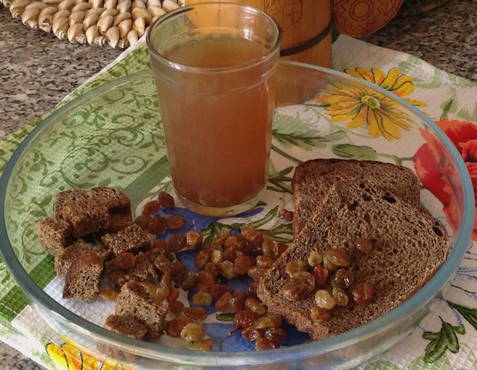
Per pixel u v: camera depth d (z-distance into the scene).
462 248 0.34
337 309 0.34
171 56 0.38
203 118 0.37
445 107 0.48
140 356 0.31
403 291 0.35
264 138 0.40
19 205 0.41
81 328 0.32
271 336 0.33
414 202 0.40
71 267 0.36
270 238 0.40
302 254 0.36
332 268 0.35
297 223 0.40
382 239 0.37
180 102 0.37
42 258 0.39
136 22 0.56
